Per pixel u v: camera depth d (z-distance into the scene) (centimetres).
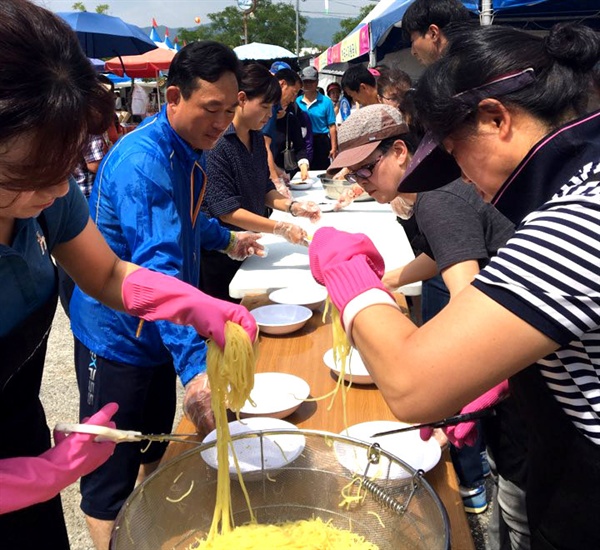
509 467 143
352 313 88
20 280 98
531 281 71
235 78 185
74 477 96
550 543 98
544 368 85
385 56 877
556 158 81
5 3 67
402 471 104
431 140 113
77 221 118
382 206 391
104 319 178
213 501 115
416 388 77
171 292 118
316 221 332
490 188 92
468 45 88
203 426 135
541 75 83
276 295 233
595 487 87
